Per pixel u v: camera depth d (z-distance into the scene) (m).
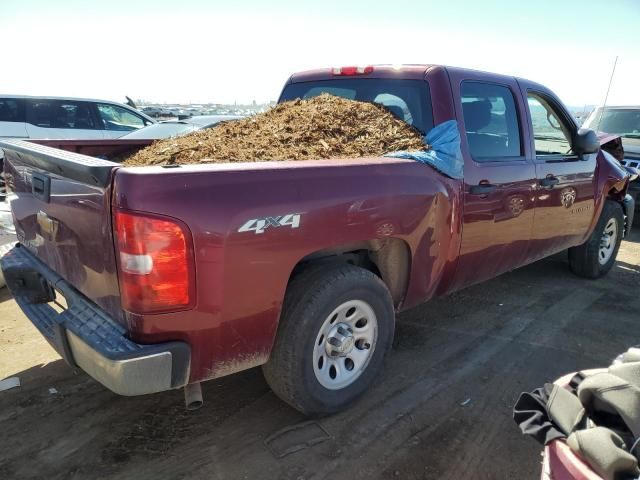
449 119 3.42
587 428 1.76
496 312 4.61
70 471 2.52
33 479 2.46
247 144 3.42
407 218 2.97
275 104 4.66
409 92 3.65
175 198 2.11
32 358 3.62
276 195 2.38
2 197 5.59
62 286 2.75
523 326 4.32
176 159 3.22
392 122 3.61
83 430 2.83
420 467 2.60
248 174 2.33
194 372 2.34
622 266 6.23
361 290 2.85
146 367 2.15
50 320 2.78
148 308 2.13
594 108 10.23
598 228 5.32
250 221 2.29
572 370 3.62
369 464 2.61
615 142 6.37
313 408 2.83
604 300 4.98
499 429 2.92
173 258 2.12
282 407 3.08
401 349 3.86
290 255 2.46
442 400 3.19
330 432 2.85
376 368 3.10
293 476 2.51
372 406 3.10
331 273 2.75
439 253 3.29
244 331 2.42
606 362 3.75
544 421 1.88
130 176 2.05
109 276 2.26
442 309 4.65
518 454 2.72
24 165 3.02
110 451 2.67
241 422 2.93
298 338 2.63
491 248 3.78
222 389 3.27
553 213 4.40
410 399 3.19
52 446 2.70
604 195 5.10
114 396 3.16
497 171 3.66
